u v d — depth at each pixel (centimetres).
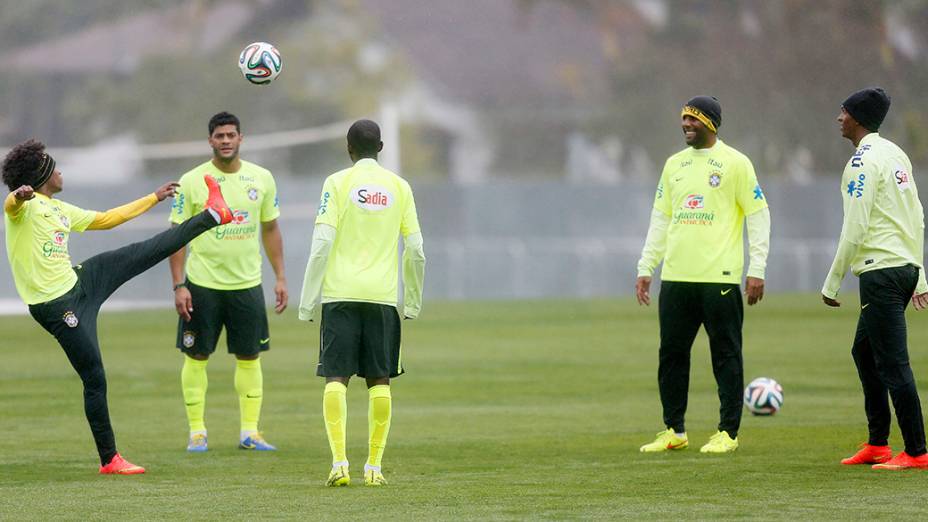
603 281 12725
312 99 16200
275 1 17462
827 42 14762
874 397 3042
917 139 14375
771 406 4050
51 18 18300
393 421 4044
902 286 2930
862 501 2561
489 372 5475
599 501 2600
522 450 3419
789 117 14825
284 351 6556
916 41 15012
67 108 16962
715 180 3369
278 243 3700
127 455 3416
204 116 16100
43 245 3030
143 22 18025
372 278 2841
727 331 3359
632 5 17025
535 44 18812
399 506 2562
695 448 3431
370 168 2891
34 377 5416
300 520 2425
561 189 13275
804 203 13062
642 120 15712
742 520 2377
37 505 2622
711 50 15350
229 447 3578
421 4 19325
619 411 4256
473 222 13250
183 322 3550
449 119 18000
